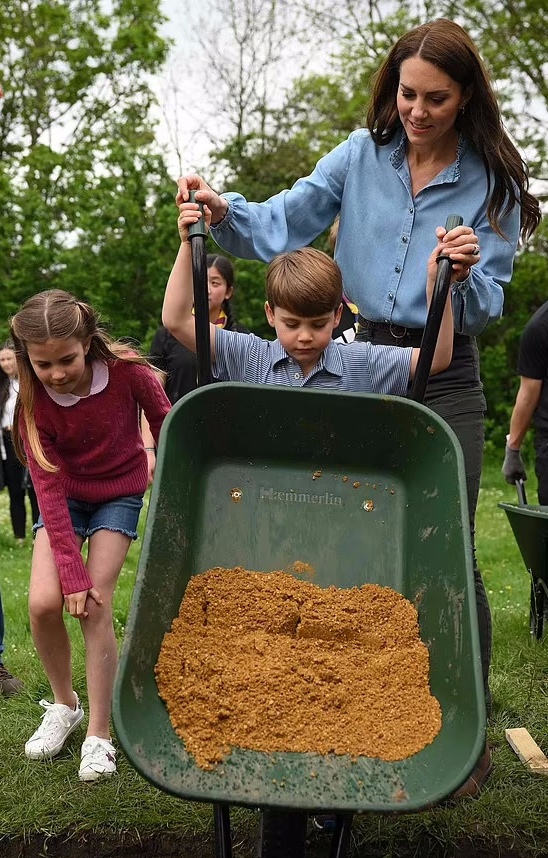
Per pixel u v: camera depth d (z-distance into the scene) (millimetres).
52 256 18844
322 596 2395
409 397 2475
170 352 5434
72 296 2848
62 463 2980
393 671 2182
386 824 2736
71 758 3115
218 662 2104
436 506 2350
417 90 2590
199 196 2609
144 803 2803
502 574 6402
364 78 20062
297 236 2994
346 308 4297
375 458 2547
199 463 2521
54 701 3572
